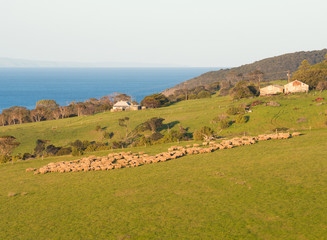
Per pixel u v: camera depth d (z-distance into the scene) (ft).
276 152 186.19
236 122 340.59
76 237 98.37
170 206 116.98
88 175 176.96
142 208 117.70
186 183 143.84
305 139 215.31
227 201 116.26
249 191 123.95
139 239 93.50
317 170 141.18
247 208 107.86
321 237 85.10
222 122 334.65
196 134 283.18
